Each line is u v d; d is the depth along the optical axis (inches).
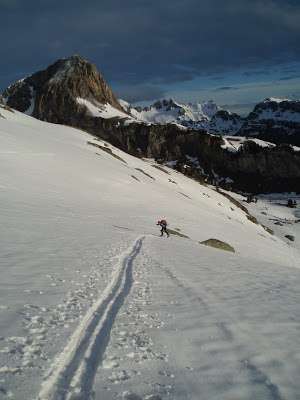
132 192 2381.9
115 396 243.4
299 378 286.0
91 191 2033.7
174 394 251.6
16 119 4453.7
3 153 2096.5
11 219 969.5
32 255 632.4
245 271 823.1
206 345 335.9
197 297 503.2
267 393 259.3
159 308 435.8
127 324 370.0
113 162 3570.4
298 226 5999.0
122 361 291.3
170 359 303.1
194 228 1991.9
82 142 4284.0
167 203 2511.1
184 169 7244.1
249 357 316.8
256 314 446.0
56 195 1662.2
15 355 280.5
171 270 695.1
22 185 1615.4
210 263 876.0
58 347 300.7
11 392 232.8
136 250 882.8
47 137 3457.2
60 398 234.5
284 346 348.5
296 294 611.2
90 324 360.8
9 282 460.1
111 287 509.4
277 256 2267.5
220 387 264.4
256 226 4643.2
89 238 924.0
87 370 273.4
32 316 359.3
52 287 464.1
